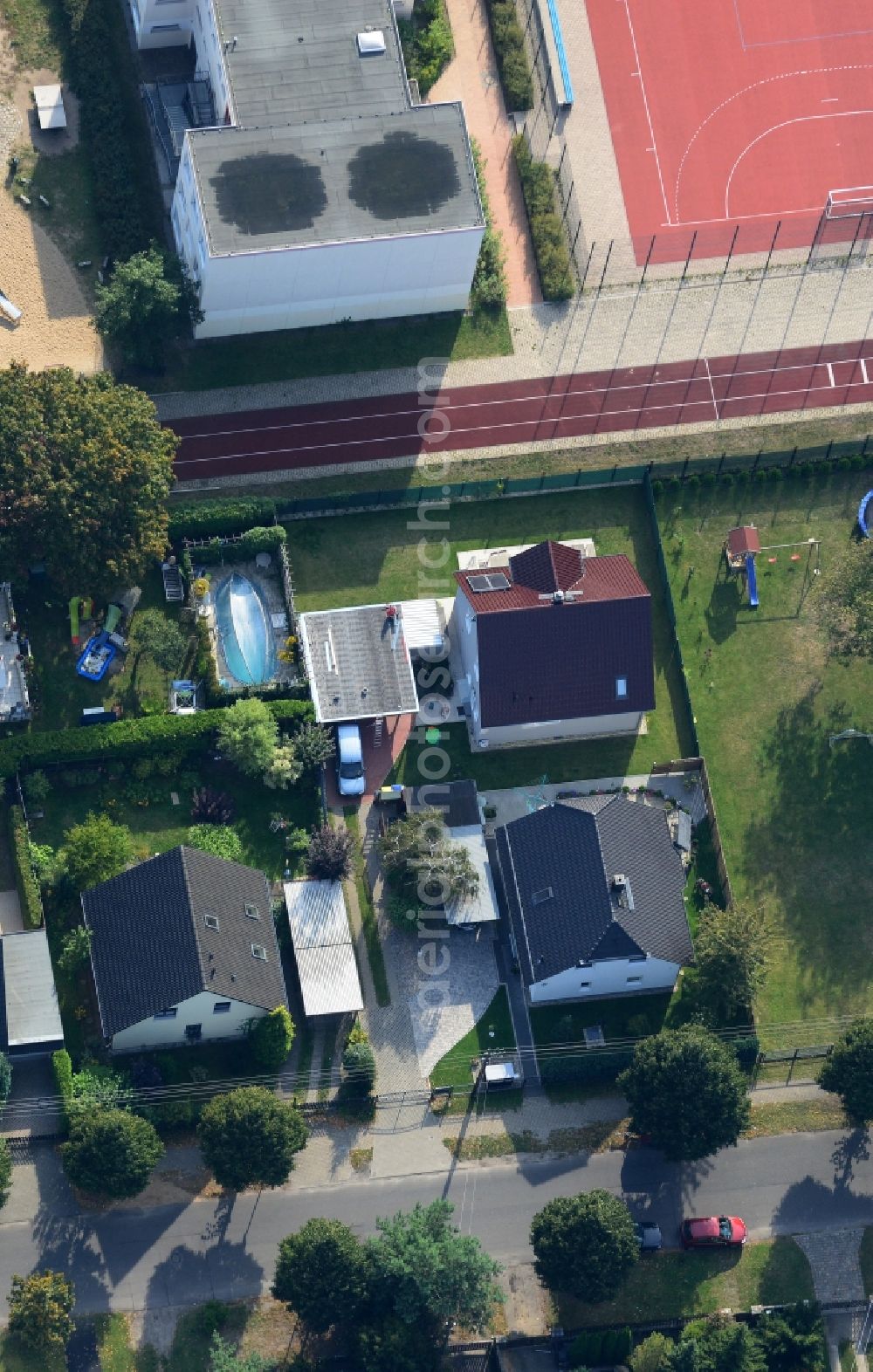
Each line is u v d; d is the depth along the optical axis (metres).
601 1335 154.38
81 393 165.25
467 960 166.50
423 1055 163.88
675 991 167.62
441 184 175.88
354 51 179.62
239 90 176.88
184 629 171.88
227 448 178.00
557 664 168.38
